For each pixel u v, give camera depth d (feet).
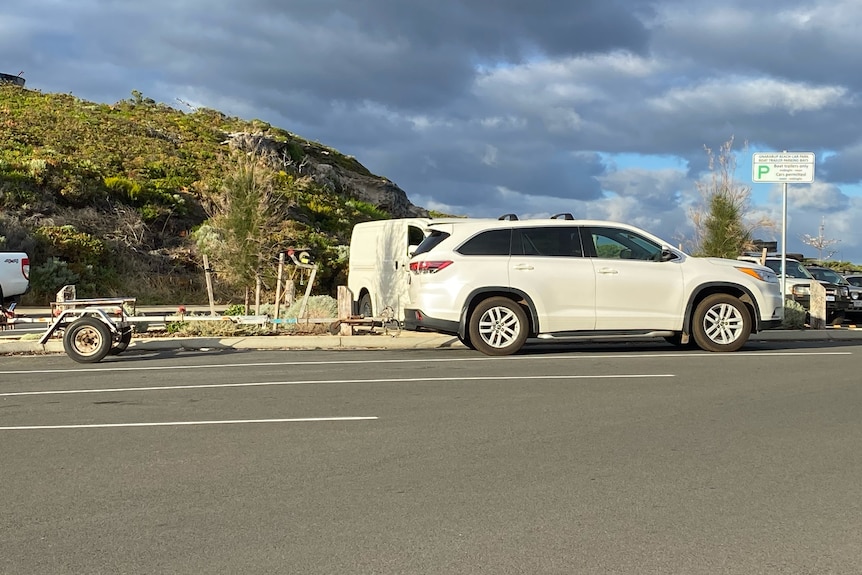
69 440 24.34
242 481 20.12
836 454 22.53
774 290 45.14
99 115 153.99
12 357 44.91
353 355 44.01
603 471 20.85
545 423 26.18
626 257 43.88
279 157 151.33
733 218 76.59
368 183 177.17
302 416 27.37
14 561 15.31
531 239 43.29
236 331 51.42
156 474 20.75
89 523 17.28
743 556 15.44
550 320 42.68
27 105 153.17
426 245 44.27
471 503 18.40
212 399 30.63
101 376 36.94
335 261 96.37
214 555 15.53
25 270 66.03
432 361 40.83
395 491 19.27
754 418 26.99
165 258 98.58
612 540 16.20
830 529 16.84
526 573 14.66
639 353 44.01
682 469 21.03
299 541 16.20
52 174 104.68
